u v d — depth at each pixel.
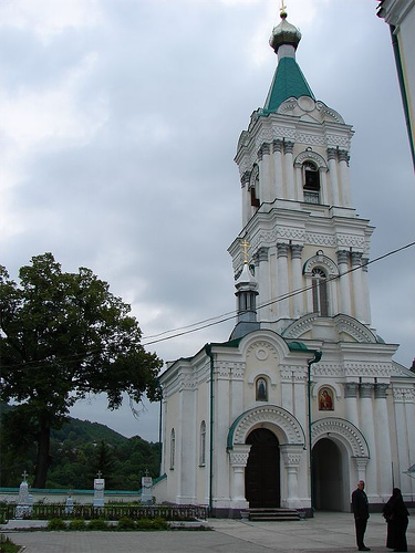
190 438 35.91
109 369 44.84
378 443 37.31
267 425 32.25
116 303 46.66
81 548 19.44
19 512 26.89
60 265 45.41
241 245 43.62
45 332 43.22
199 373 35.44
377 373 38.38
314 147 44.38
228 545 20.83
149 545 20.52
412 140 12.73
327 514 33.94
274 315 39.59
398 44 13.41
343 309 40.56
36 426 43.66
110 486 66.50
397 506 19.98
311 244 41.69
